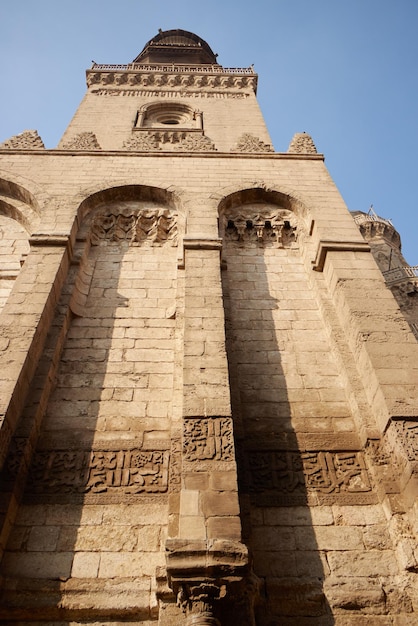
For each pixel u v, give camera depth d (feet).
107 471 30.35
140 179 54.65
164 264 47.47
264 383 36.52
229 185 54.60
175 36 145.38
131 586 25.02
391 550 27.02
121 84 104.53
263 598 24.75
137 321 41.04
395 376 32.63
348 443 32.50
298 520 28.30
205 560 22.22
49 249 43.27
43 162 56.90
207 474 26.45
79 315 40.98
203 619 20.85
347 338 38.40
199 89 103.45
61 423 33.01
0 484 27.86
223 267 45.78
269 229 52.24
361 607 24.61
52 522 27.66
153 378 36.52
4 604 24.23
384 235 124.98
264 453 31.86
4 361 32.24
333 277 42.68
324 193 54.19
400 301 86.89
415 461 27.76
